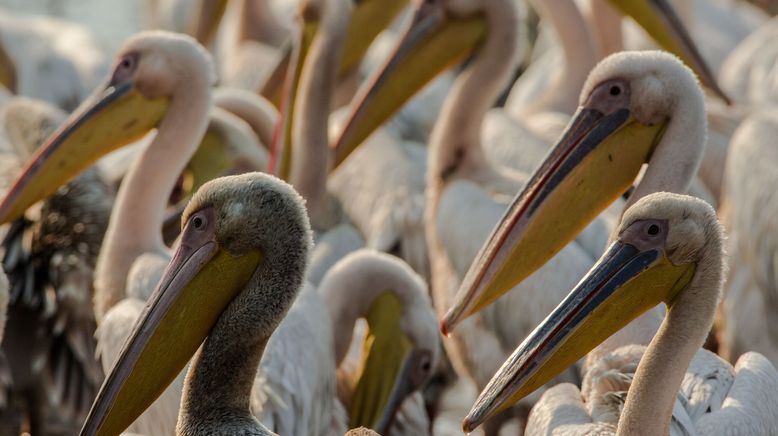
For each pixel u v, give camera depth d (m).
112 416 8.66
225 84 20.23
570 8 16.81
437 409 15.06
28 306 12.88
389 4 17.31
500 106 22.81
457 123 14.30
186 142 12.67
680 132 10.82
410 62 14.80
